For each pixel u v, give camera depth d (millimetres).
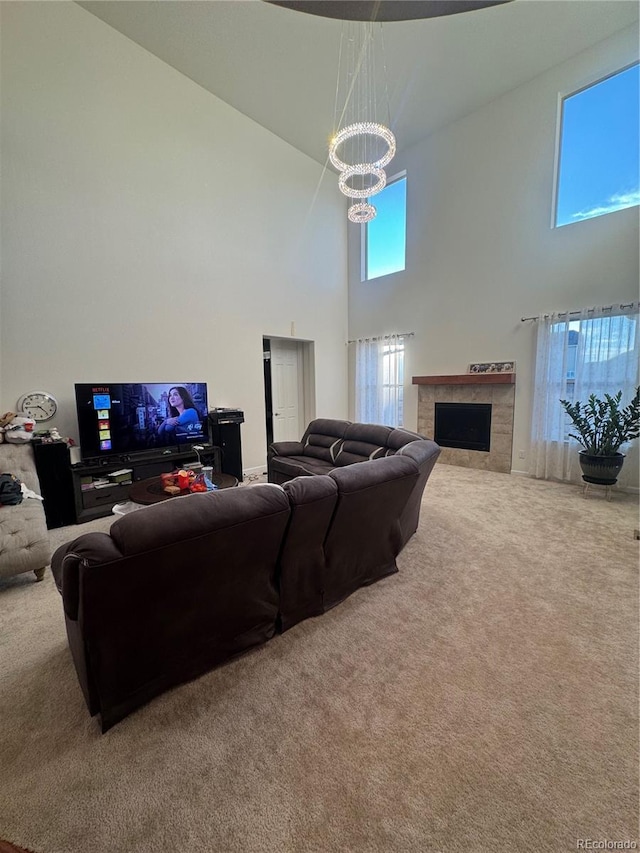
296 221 5637
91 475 3506
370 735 1278
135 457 3676
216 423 4414
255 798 1087
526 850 954
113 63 3611
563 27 3627
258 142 4992
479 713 1356
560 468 4410
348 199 6449
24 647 1753
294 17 3416
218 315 4684
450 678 1521
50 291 3361
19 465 2941
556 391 4379
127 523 1189
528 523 3168
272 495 1484
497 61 4023
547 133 4281
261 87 4316
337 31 3580
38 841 994
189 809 1062
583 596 2082
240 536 1393
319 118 4867
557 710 1363
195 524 1259
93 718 1361
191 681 1518
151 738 1278
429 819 1026
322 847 968
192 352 4438
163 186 4070
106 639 1240
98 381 3686
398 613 1957
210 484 2818
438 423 5582
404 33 3588
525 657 1630
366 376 6547
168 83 4023
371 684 1498
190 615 1429
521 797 1077
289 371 6340
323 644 1731
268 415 6082
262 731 1299
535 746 1229
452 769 1160
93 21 3455
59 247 3389
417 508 2854
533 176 4449
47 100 3248
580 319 4129
